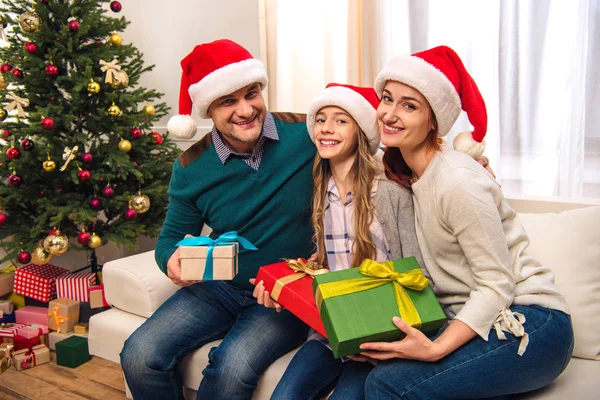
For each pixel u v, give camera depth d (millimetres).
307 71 2246
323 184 1329
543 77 1847
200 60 1361
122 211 2240
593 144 1817
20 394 1808
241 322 1416
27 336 2078
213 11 2521
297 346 1416
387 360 1069
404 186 1223
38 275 2277
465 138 1213
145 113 2176
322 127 1235
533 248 1321
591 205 1450
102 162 2141
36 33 1992
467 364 983
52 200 2035
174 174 1521
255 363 1272
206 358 1408
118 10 2180
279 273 1260
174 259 1354
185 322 1419
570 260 1274
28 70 2014
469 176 1047
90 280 2215
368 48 2145
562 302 1100
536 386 1034
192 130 1496
